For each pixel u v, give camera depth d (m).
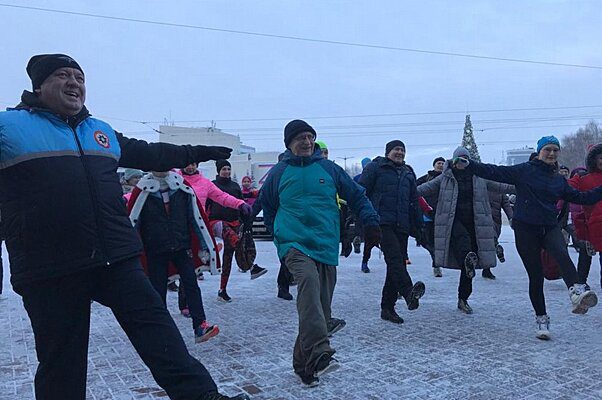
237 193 7.79
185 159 3.11
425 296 7.36
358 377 4.07
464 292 6.31
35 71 2.55
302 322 3.69
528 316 6.06
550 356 4.54
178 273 5.21
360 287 8.10
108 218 2.54
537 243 5.17
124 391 3.84
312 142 4.19
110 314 6.47
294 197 4.05
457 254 6.04
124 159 2.89
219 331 5.40
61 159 2.45
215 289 8.27
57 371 2.51
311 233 3.96
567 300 6.99
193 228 5.20
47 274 2.40
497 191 6.41
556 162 5.24
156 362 2.49
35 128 2.46
